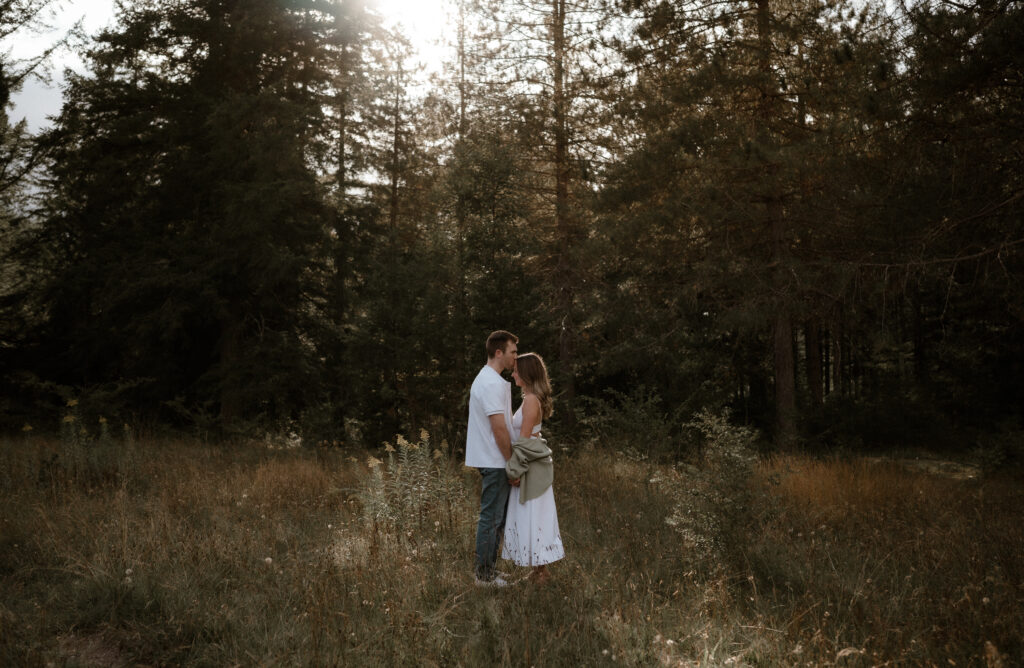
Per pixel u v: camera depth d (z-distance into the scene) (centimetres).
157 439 1280
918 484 841
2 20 1519
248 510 635
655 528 576
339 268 1675
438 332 1035
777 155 1154
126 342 1584
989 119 845
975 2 806
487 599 421
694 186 1310
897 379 1930
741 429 584
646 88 1416
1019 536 562
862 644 342
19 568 464
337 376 1591
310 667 326
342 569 452
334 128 1902
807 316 1408
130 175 1590
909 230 966
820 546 527
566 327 1642
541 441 459
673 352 1412
